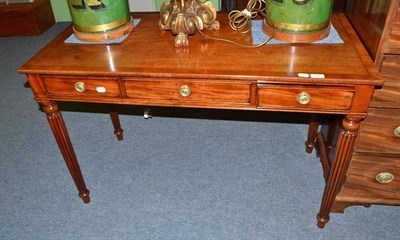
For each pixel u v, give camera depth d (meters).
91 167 1.80
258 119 2.07
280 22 1.14
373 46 1.09
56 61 1.16
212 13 1.23
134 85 1.11
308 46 1.14
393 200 1.38
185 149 1.88
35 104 2.36
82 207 1.58
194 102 1.12
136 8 3.16
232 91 1.07
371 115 1.17
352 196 1.40
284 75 1.00
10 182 1.73
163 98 1.13
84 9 1.17
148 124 2.10
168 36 1.27
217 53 1.14
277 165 1.74
